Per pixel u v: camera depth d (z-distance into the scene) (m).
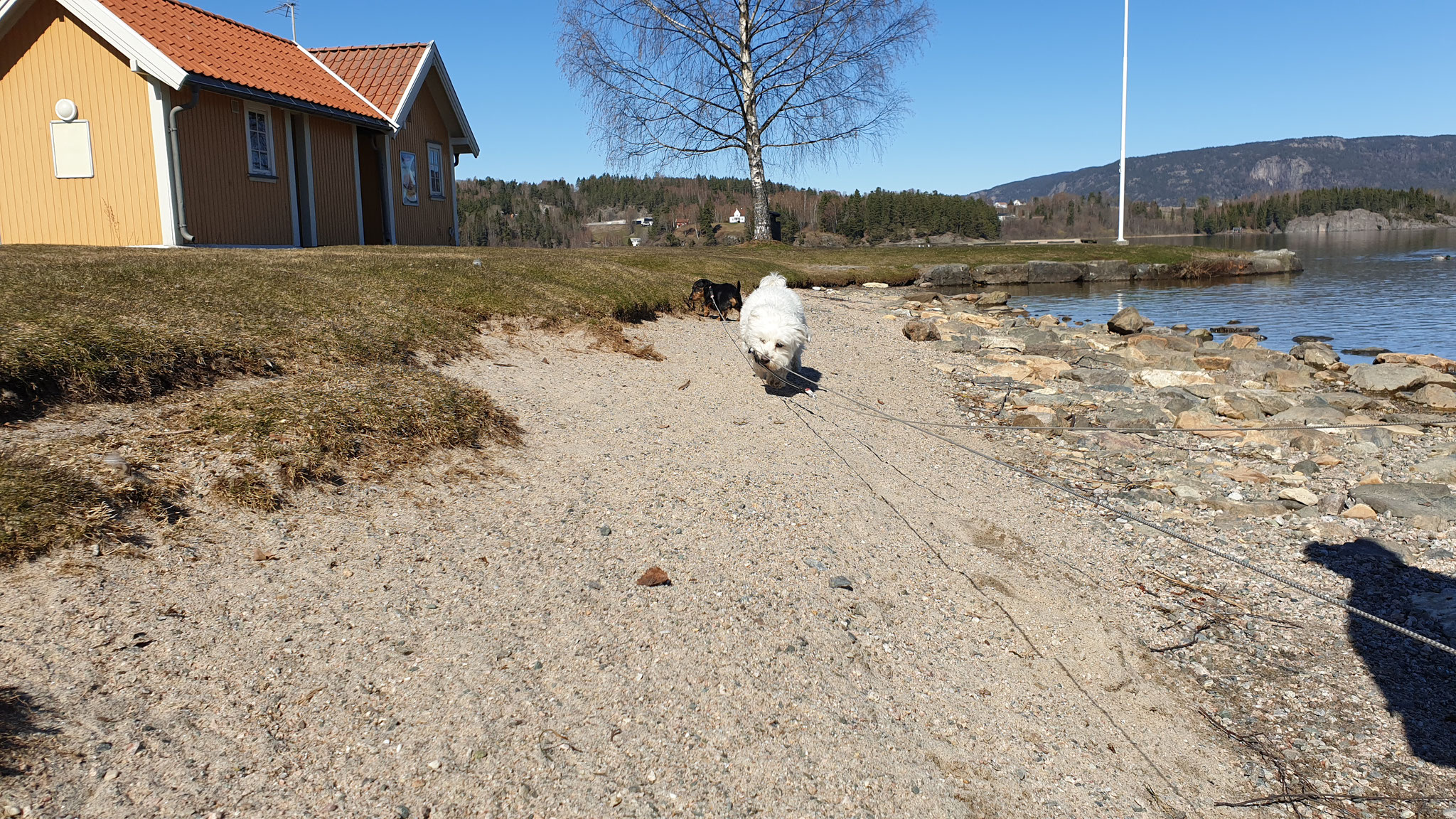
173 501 4.04
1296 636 4.76
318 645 3.37
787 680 3.71
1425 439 8.90
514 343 8.64
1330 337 16.64
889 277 25.41
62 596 3.27
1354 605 5.11
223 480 4.28
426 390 5.99
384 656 3.38
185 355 5.45
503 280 10.46
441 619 3.69
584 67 26.92
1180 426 9.23
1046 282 29.02
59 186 13.56
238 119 14.29
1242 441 8.72
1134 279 30.23
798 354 9.38
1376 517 6.57
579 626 3.83
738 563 4.71
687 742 3.23
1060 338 15.02
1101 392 10.75
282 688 3.11
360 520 4.39
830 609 4.39
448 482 5.05
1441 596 5.09
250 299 7.09
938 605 4.68
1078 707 3.96
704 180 76.81
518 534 4.62
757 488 5.94
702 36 28.08
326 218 16.44
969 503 6.40
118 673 2.99
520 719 3.18
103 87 13.11
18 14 13.11
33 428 4.37
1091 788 3.43
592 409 7.20
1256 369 12.45
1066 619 4.75
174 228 13.09
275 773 2.76
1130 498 6.89
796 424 7.92
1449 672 4.40
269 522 4.14
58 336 4.98
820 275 23.20
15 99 13.46
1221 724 3.97
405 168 19.23
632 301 11.41
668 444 6.65
